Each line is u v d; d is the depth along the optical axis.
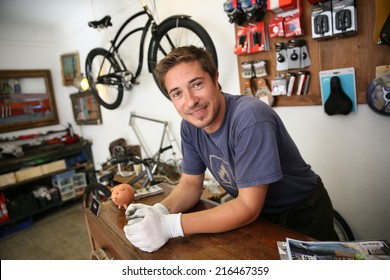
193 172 1.06
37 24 3.51
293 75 1.60
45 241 2.82
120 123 3.25
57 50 3.92
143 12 2.33
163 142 2.75
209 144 0.95
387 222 1.50
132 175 2.74
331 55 1.45
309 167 1.08
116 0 2.77
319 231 1.07
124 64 2.90
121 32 2.83
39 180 3.73
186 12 2.16
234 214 0.76
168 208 0.93
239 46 1.75
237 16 1.67
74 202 3.88
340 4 1.31
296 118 1.71
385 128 1.39
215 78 0.83
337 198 1.66
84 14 3.21
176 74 0.76
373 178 1.49
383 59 1.30
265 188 0.78
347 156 1.56
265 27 1.65
